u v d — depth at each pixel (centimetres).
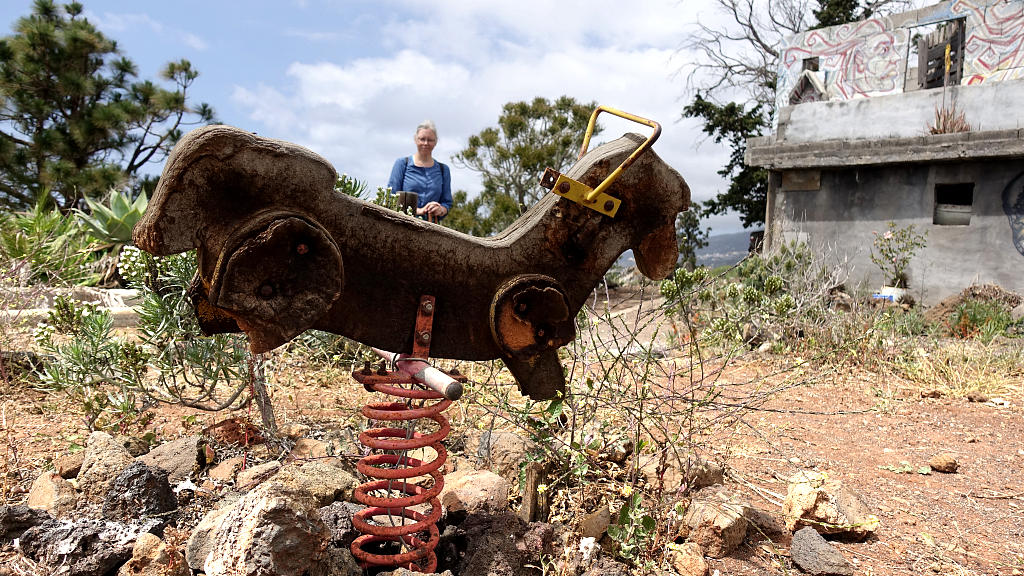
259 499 184
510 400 398
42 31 2014
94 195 1919
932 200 1163
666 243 224
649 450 319
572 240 212
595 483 282
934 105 1171
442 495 259
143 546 201
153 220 158
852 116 1263
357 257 183
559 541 242
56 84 2053
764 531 270
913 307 1102
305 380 477
